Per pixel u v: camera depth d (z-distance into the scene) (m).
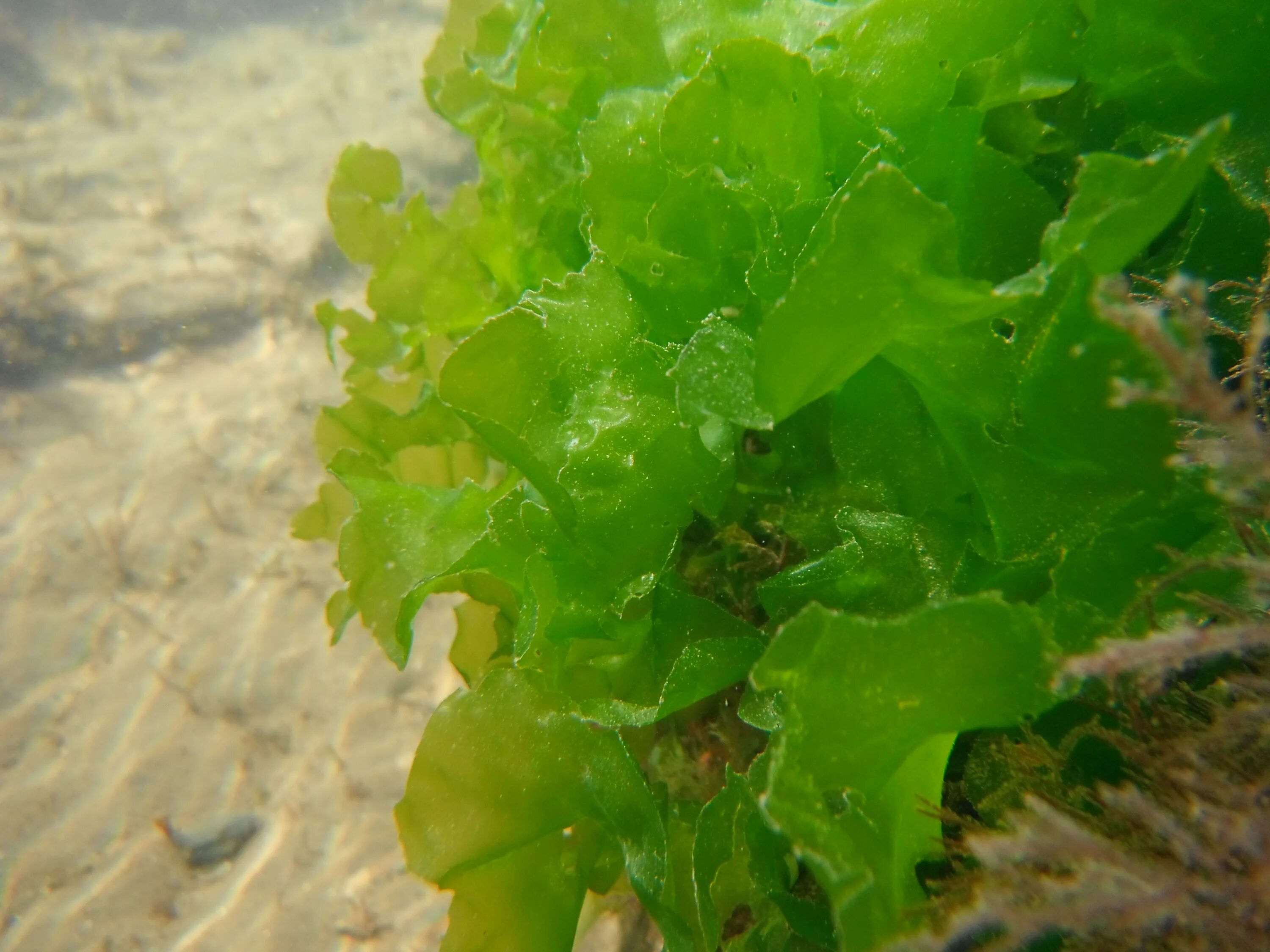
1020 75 0.18
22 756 0.28
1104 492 0.14
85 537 0.33
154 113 0.53
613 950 0.22
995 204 0.17
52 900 0.25
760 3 0.20
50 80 0.57
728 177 0.17
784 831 0.12
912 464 0.16
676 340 0.19
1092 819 0.14
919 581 0.16
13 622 0.31
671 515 0.17
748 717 0.16
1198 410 0.13
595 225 0.19
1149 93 0.17
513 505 0.18
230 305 0.40
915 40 0.17
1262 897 0.12
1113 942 0.14
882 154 0.16
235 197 0.46
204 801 0.26
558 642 0.18
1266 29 0.16
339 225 0.24
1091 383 0.13
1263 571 0.13
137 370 0.38
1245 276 0.16
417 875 0.17
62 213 0.46
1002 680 0.13
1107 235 0.13
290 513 0.33
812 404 0.19
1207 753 0.14
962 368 0.14
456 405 0.18
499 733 0.18
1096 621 0.14
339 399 0.36
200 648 0.29
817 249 0.16
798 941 0.17
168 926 0.24
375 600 0.20
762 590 0.17
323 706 0.28
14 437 0.36
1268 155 0.16
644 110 0.19
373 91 0.51
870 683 0.13
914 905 0.14
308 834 0.25
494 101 0.26
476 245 0.25
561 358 0.18
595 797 0.17
